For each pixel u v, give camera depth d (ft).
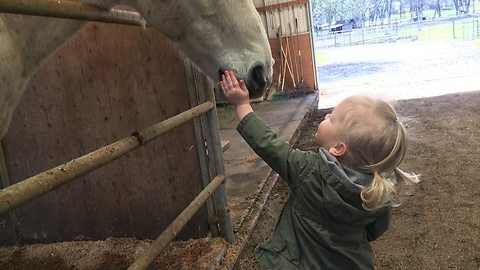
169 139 7.90
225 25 4.74
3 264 8.60
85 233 9.08
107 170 8.48
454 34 47.03
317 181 4.17
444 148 13.05
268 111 22.41
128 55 7.51
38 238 9.32
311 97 26.13
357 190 3.98
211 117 7.50
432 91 23.41
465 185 10.12
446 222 8.42
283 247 4.41
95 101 7.93
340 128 4.15
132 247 8.53
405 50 43.65
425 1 50.42
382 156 4.05
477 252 7.29
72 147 8.33
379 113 4.08
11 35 4.27
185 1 4.68
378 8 51.57
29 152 8.57
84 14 3.75
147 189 8.35
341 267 4.21
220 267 7.20
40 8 3.17
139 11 4.90
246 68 4.75
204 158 7.83
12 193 2.87
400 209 9.13
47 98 8.14
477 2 49.06
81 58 7.73
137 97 7.69
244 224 8.77
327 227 4.20
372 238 4.73
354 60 42.14
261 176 11.66
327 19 53.16
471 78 25.95
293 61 29.04
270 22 28.84
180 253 7.79
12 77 4.30
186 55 5.22
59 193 8.92
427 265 7.07
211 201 7.95
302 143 15.96
